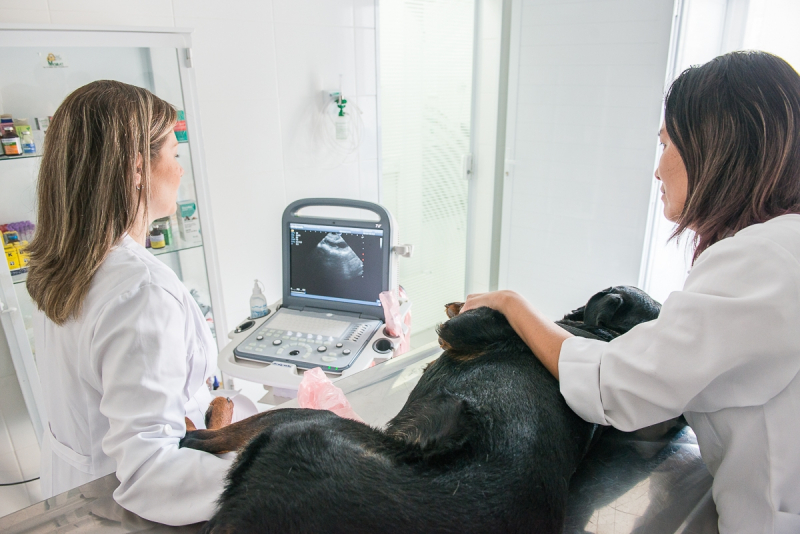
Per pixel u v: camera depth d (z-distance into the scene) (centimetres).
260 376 144
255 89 199
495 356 74
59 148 79
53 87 151
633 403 61
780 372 56
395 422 65
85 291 78
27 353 151
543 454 57
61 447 94
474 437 57
